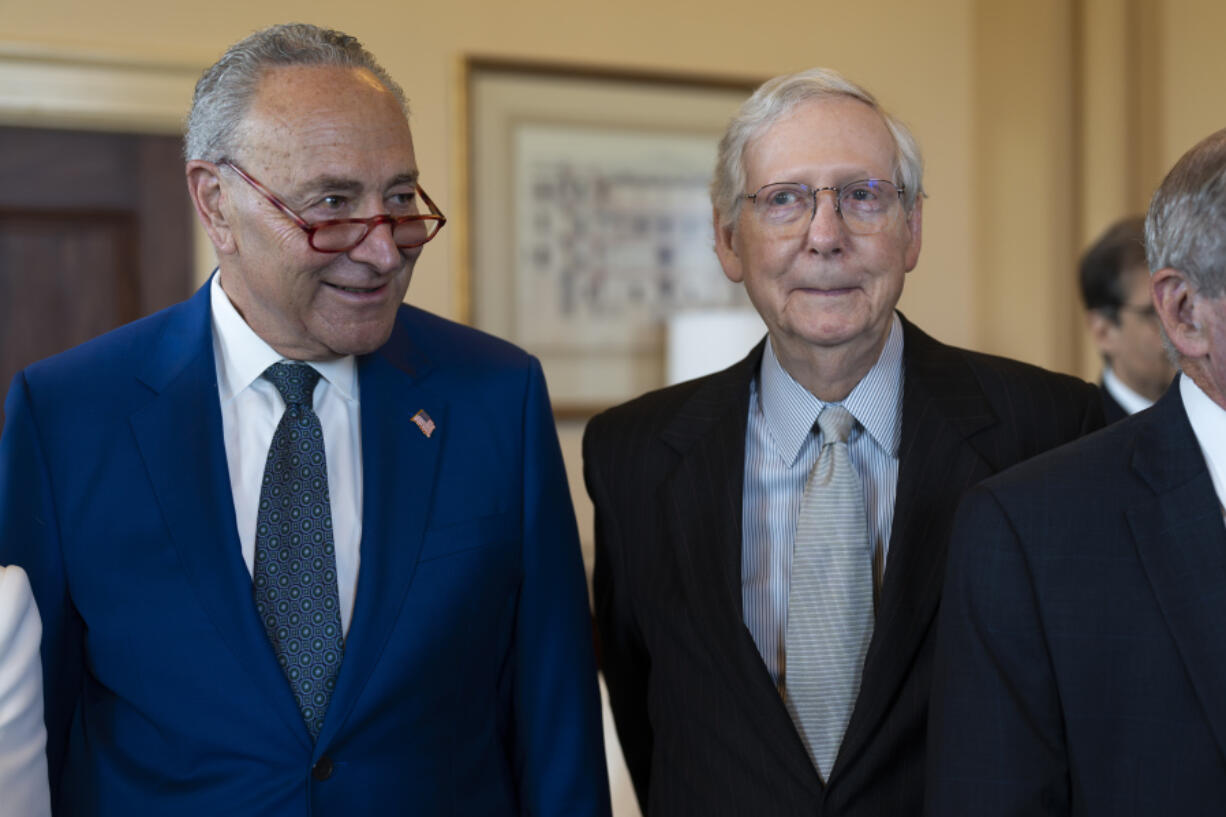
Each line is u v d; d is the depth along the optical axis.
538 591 1.50
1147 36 3.84
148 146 3.40
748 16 3.92
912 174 1.48
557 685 1.50
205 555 1.30
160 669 1.29
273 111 1.23
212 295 1.42
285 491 1.34
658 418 1.67
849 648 1.42
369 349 1.32
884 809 1.36
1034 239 4.00
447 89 3.57
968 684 1.20
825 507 1.46
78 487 1.32
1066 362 3.96
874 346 1.48
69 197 3.34
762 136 1.46
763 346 1.64
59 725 1.34
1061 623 1.16
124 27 3.24
